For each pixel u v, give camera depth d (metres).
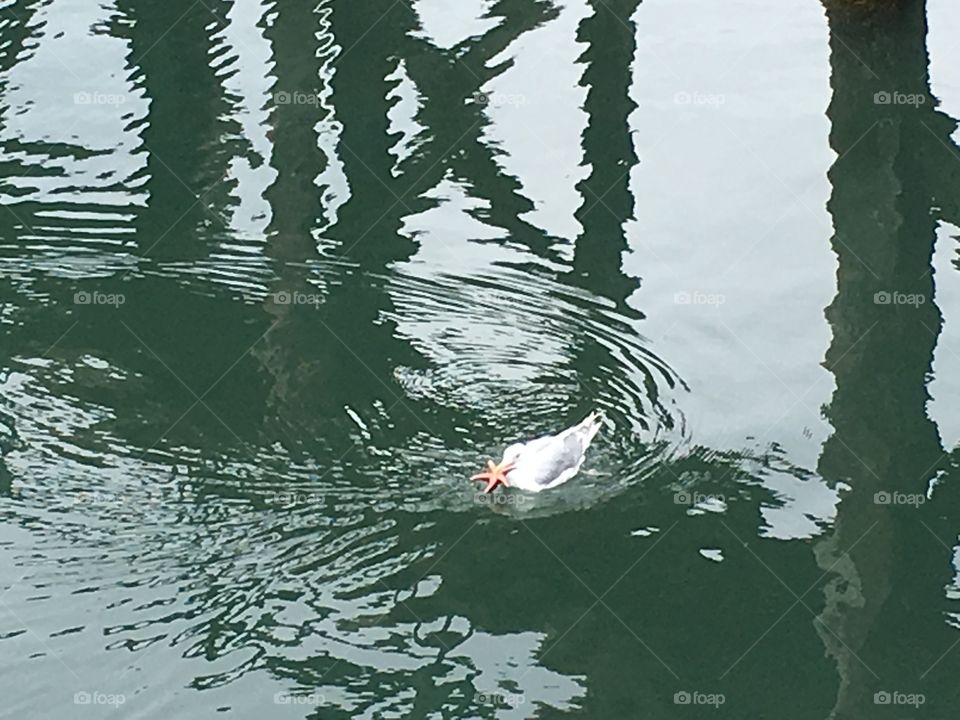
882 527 15.11
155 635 13.52
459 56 23.66
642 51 24.45
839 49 20.88
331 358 17.23
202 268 18.78
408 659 13.38
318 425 16.08
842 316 17.95
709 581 14.40
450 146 21.45
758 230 19.91
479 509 15.06
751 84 23.39
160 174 20.67
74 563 14.19
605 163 21.22
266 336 17.64
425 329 17.86
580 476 15.62
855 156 19.75
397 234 19.59
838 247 18.72
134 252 19.00
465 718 12.80
